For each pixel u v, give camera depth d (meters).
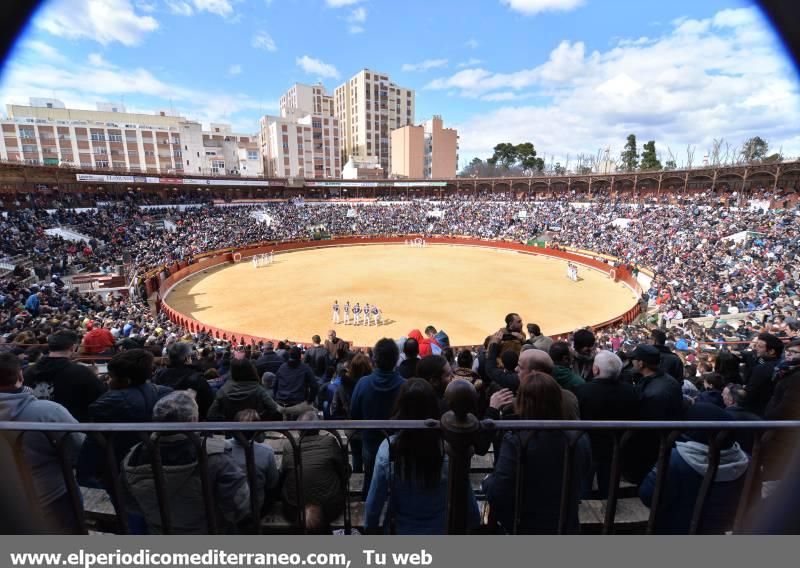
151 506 3.46
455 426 2.81
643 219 58.47
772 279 30.47
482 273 47.53
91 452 4.54
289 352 8.61
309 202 84.88
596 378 4.77
